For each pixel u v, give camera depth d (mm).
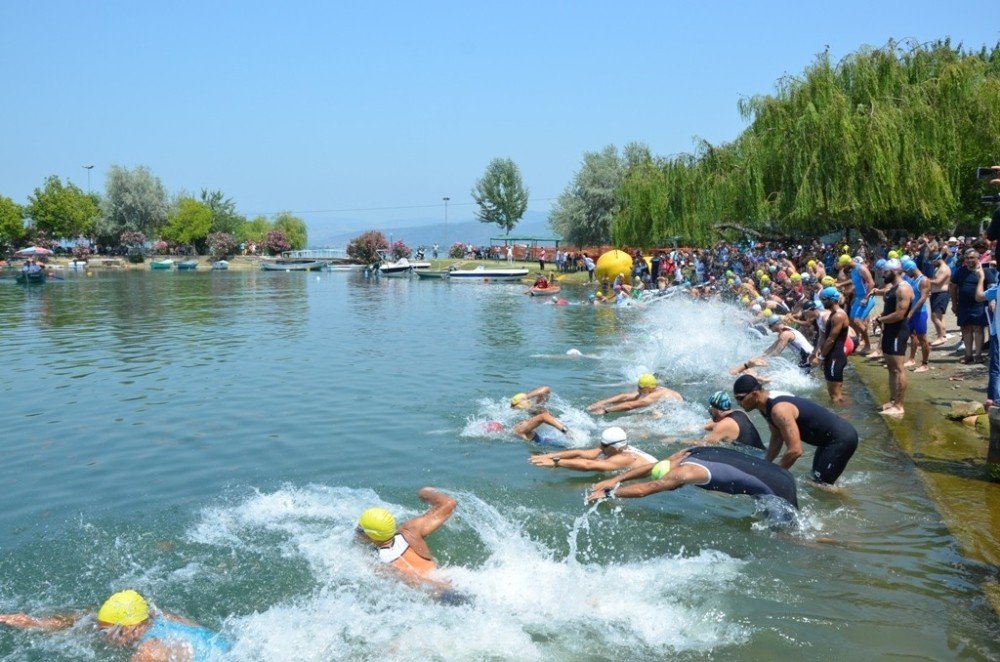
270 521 8023
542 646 5801
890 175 27203
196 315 29234
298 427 11633
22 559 7195
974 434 10125
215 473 9547
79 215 81188
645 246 42438
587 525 7867
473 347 19922
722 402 9711
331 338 22000
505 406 12891
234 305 34031
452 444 10680
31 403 13398
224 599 6477
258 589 6637
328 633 5996
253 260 82125
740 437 9453
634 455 9555
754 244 38219
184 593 6566
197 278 60188
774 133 31438
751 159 32312
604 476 9336
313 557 7191
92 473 9586
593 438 10891
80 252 81188
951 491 8180
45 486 9125
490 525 7875
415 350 19438
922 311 13617
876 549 7090
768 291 22172
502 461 9930
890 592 6320
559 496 8672
